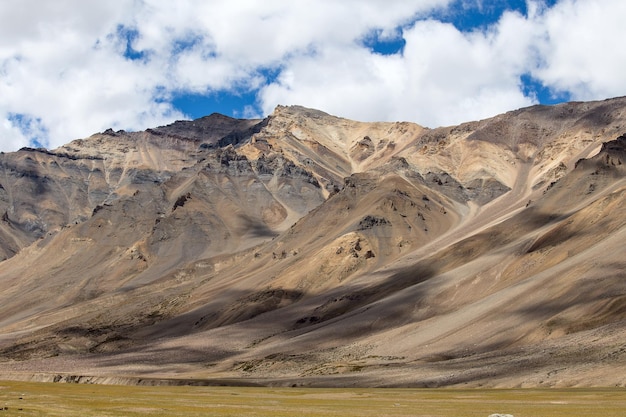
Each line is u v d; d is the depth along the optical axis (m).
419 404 123.62
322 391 168.50
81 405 121.06
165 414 107.12
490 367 183.62
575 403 117.62
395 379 192.50
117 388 181.75
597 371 158.12
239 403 128.38
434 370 197.75
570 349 182.75
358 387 192.12
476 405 119.19
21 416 103.44
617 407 109.19
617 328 189.25
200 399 138.50
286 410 114.12
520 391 147.88
